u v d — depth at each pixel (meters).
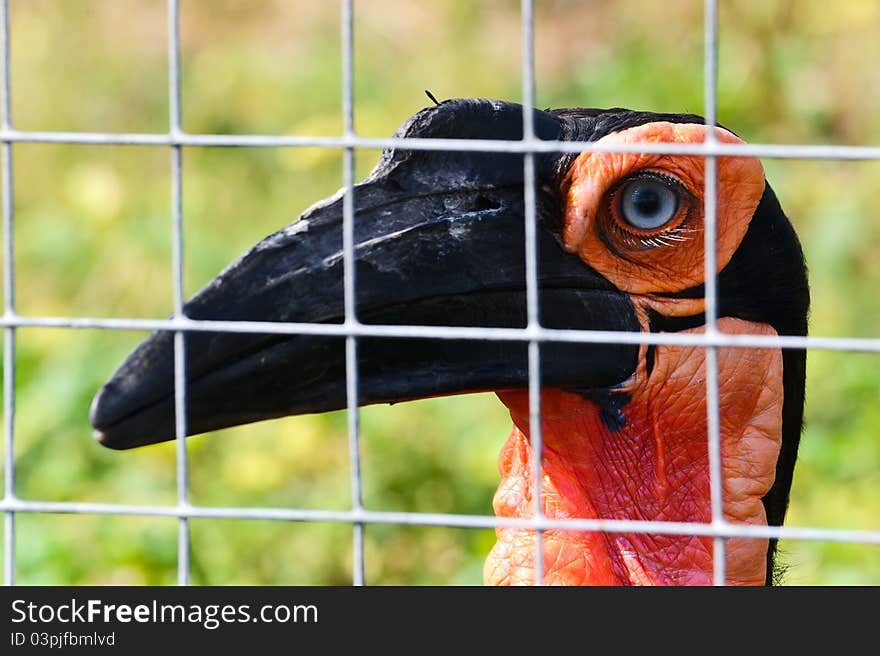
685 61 13.47
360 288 4.42
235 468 8.90
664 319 5.04
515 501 5.23
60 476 8.70
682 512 5.14
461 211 4.65
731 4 13.41
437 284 4.53
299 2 15.40
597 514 5.14
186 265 11.02
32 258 11.20
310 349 4.33
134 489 8.70
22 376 9.59
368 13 15.01
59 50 14.08
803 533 3.47
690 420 5.10
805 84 12.94
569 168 4.92
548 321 4.90
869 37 13.05
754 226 5.11
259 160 13.04
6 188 3.81
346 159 3.63
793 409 5.46
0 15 3.79
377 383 4.48
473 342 4.61
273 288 4.30
